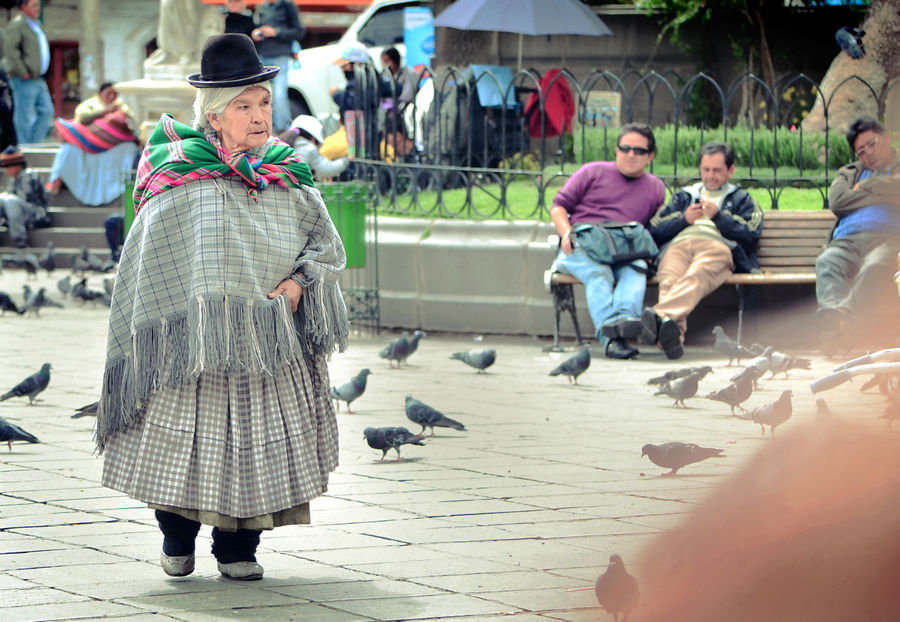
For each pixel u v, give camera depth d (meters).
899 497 9.62
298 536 16.98
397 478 20.59
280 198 14.73
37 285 51.19
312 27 95.00
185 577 14.97
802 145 43.28
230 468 14.21
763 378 30.97
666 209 35.22
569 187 35.12
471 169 39.69
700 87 58.12
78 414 24.03
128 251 14.52
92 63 95.06
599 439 23.78
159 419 14.27
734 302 36.12
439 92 42.75
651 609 11.07
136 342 14.24
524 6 47.81
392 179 41.78
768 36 57.28
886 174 33.41
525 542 16.53
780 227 35.88
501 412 26.73
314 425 14.79
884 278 31.78
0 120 61.00
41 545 16.41
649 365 33.12
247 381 14.34
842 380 13.71
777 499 10.10
